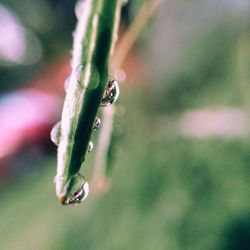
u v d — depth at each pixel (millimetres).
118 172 391
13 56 1079
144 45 380
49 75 862
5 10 869
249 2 335
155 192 357
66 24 752
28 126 661
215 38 355
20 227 465
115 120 116
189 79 376
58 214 437
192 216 318
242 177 322
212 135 352
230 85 350
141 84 401
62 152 80
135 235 345
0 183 613
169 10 354
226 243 293
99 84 81
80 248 384
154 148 378
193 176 340
